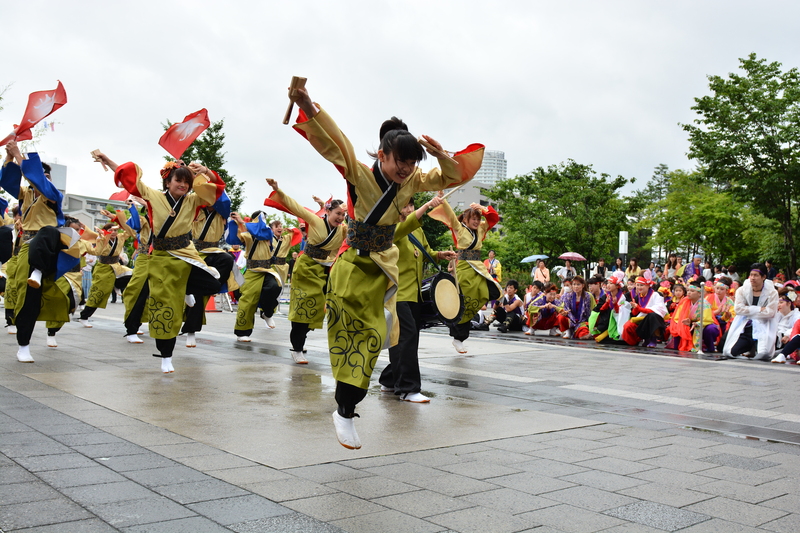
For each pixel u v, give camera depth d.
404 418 4.66
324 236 7.35
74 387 5.32
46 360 6.89
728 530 2.62
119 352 7.80
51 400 4.75
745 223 28.36
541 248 28.69
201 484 2.98
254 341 9.72
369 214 3.36
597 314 11.52
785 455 3.85
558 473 3.36
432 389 6.02
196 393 5.30
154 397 5.05
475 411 4.96
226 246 14.70
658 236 32.22
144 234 8.87
